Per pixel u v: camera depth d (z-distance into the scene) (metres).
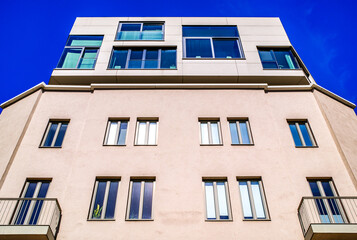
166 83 18.83
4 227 10.90
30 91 17.70
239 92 17.47
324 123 16.06
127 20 23.19
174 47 20.91
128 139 15.14
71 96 17.39
